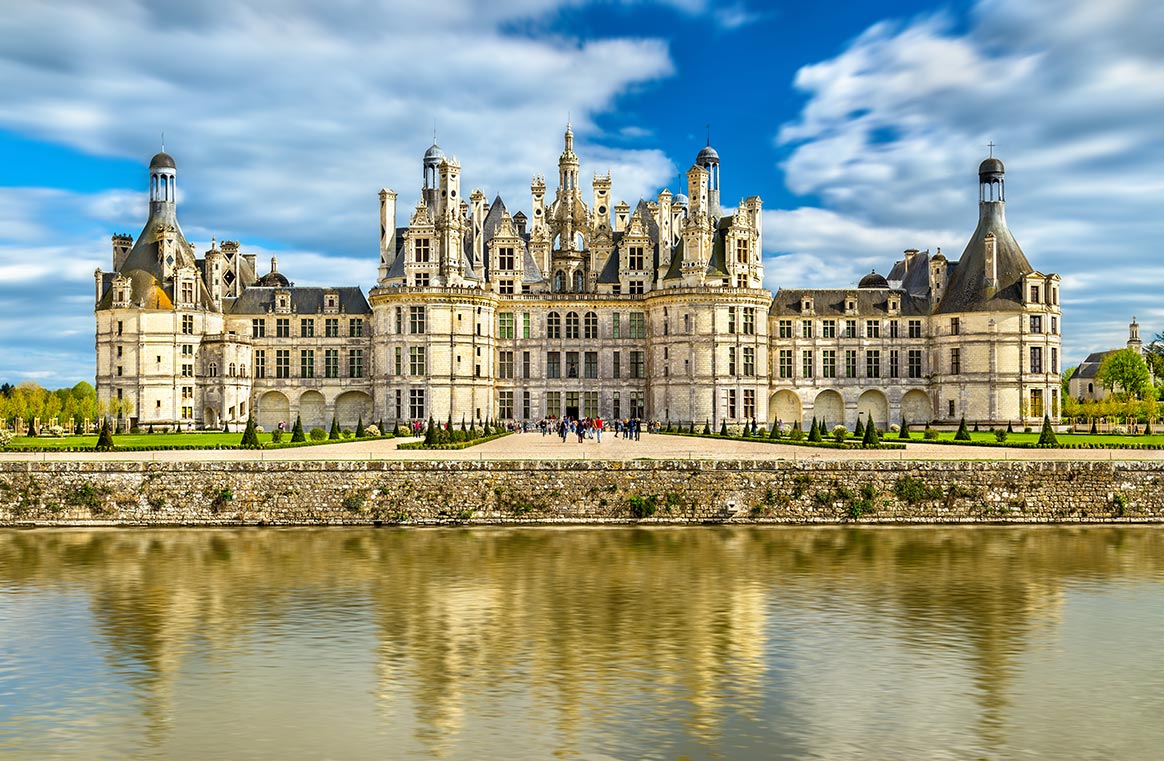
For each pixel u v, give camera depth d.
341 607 49.38
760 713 35.72
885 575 56.00
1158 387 186.25
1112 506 71.75
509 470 71.88
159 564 58.75
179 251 152.12
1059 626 46.38
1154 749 32.94
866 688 38.25
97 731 34.25
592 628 45.78
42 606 49.75
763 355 147.00
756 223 156.00
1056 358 147.12
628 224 158.50
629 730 34.16
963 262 151.62
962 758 32.19
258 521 70.56
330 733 33.94
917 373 154.88
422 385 142.62
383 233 158.25
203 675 39.62
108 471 71.25
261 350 157.25
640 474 71.94
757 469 72.00
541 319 154.88
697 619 47.22
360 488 71.38
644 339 154.00
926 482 71.88
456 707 36.16
